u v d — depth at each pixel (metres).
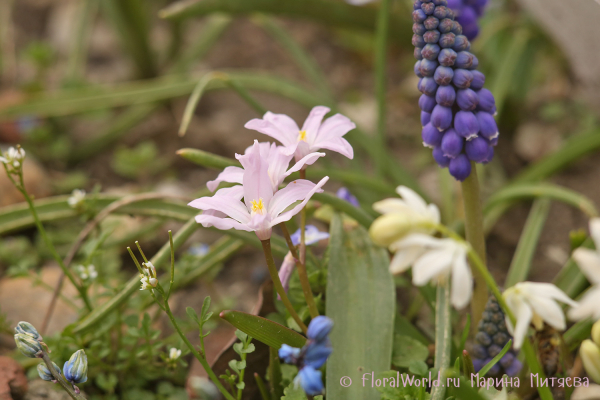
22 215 0.54
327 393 0.46
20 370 0.50
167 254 0.50
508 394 0.47
